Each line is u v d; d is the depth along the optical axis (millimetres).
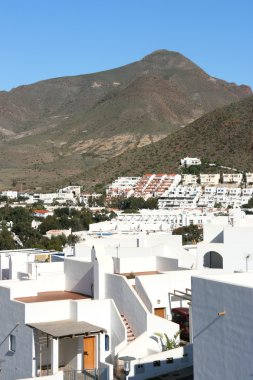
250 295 23969
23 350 36250
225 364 25219
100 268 39938
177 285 40250
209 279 26141
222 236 54188
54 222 157500
